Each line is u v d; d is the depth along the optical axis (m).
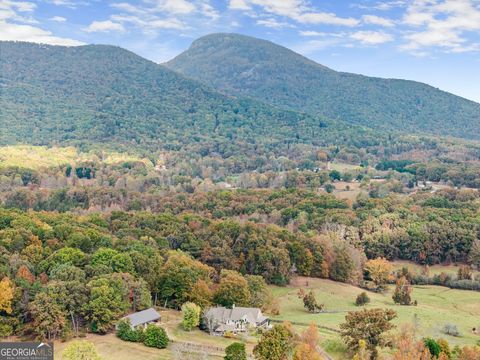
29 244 123.25
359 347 88.56
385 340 92.38
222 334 101.19
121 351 87.12
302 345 83.94
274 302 124.50
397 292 137.88
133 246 129.00
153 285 115.44
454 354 90.88
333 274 156.12
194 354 86.00
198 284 112.88
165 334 91.56
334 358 91.62
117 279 102.25
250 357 88.00
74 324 93.06
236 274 123.88
